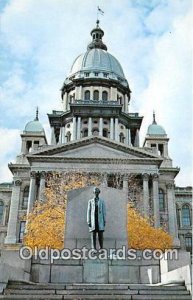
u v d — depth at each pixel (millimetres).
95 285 14531
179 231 72000
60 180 55625
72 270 17453
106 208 21156
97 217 18781
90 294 13242
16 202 63719
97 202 19062
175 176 68688
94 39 105312
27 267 16781
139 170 61531
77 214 20719
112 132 79938
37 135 74688
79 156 62000
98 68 92938
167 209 64750
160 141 75938
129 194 59562
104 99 89688
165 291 13602
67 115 84312
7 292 13344
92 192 21250
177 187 75625
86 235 20281
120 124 83688
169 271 16406
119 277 17531
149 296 12992
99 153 62812
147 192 60094
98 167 61188
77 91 89938
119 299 12836
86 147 63344
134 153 63219
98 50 98125
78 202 20969
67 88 93000
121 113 83875
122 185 60875
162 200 66188
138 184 62156
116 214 21094
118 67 96750
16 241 60250
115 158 61688
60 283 16484
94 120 81500
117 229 20766
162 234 42844
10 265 15305
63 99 94125
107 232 20625
